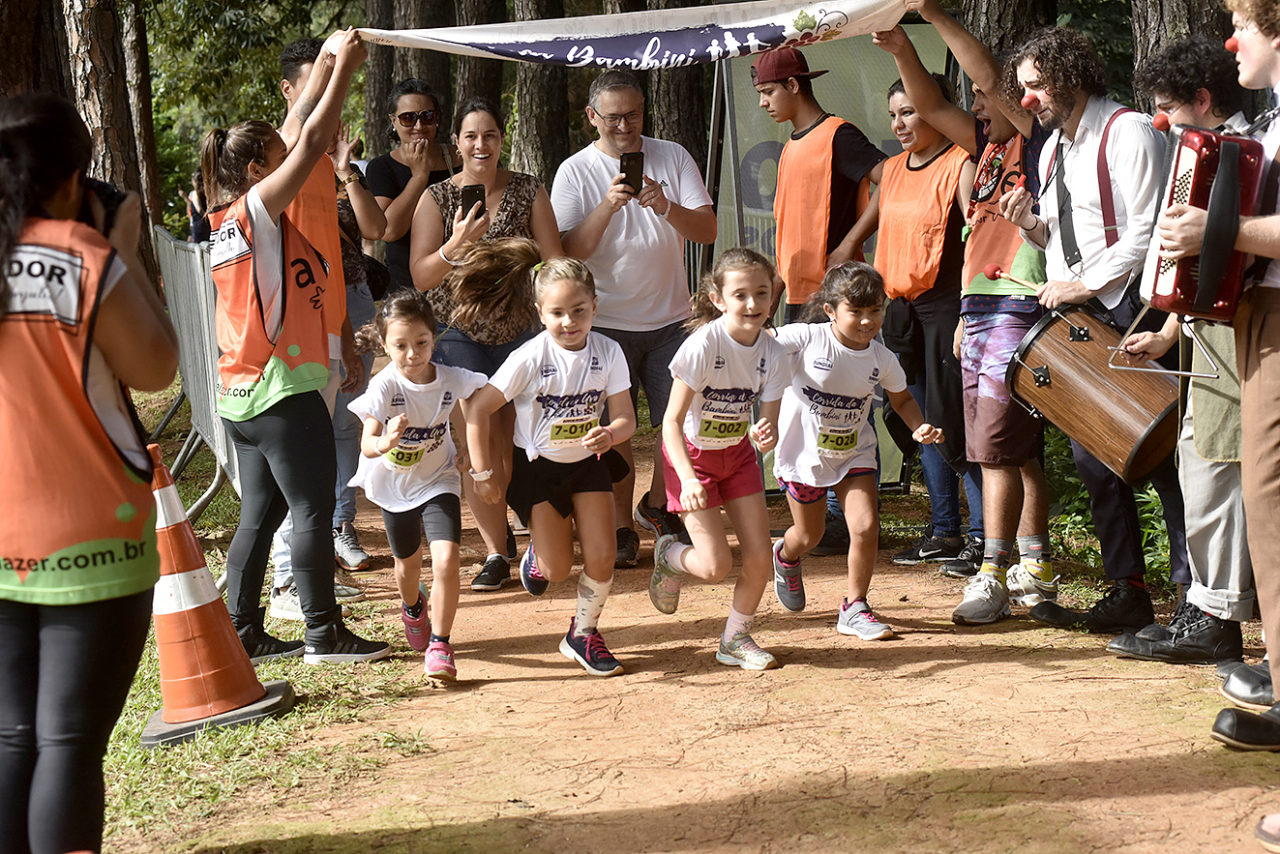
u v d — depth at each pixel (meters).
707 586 5.88
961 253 5.95
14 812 2.57
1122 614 4.82
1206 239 3.29
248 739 3.93
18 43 6.52
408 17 18.59
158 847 3.20
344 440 6.38
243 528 4.81
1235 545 4.13
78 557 2.54
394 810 3.38
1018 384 4.71
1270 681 3.88
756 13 5.52
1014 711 3.99
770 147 7.80
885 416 6.52
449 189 5.91
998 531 5.15
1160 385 4.43
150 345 2.58
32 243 2.48
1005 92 4.81
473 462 4.61
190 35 25.94
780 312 7.83
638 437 9.95
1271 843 2.95
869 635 4.91
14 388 2.50
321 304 4.60
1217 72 3.99
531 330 5.96
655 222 6.32
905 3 5.34
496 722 4.11
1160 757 3.54
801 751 3.71
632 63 5.41
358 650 4.82
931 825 3.16
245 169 4.54
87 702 2.60
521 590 5.92
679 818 3.28
